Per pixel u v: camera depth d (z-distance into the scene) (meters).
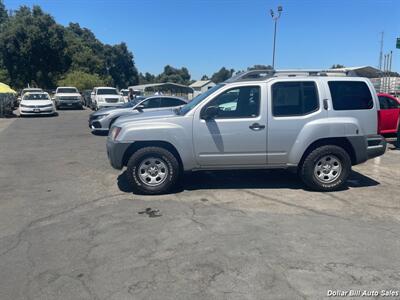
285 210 5.64
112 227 5.00
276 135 6.43
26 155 10.43
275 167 6.59
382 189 6.78
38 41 60.06
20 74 60.91
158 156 6.37
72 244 4.48
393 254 4.17
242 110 6.43
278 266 3.90
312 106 6.50
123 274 3.77
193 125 6.37
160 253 4.22
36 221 5.26
